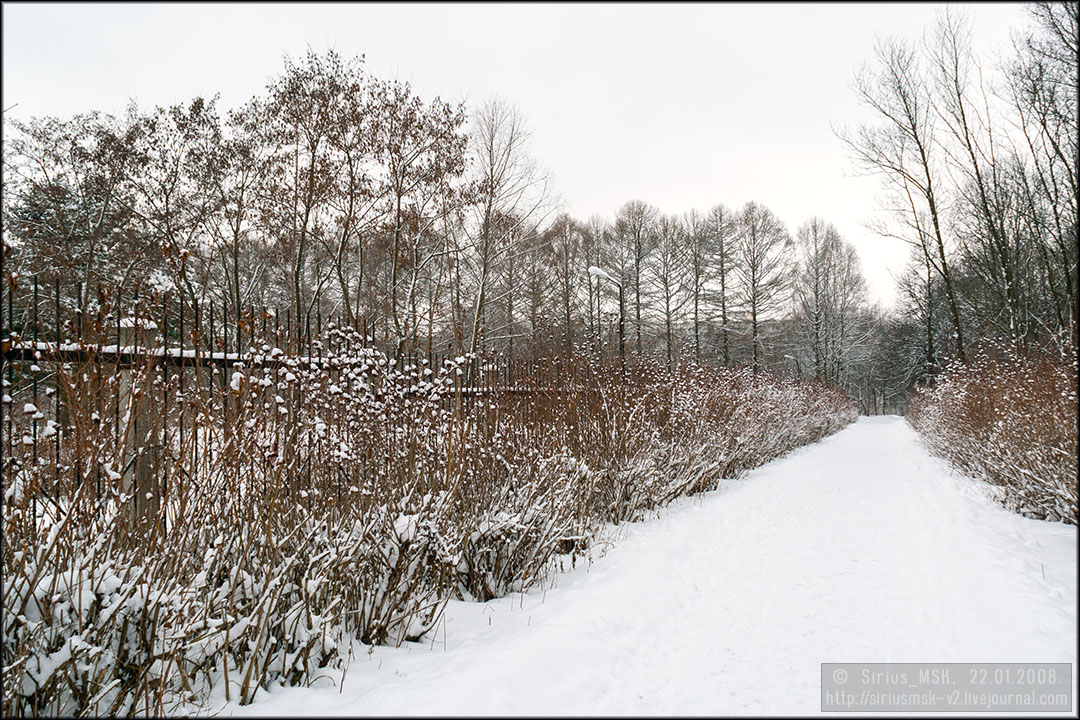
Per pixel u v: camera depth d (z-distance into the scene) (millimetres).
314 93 17266
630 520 7656
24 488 3109
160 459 3689
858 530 7566
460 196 19016
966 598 4719
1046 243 18828
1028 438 8070
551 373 8234
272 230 17203
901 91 18781
